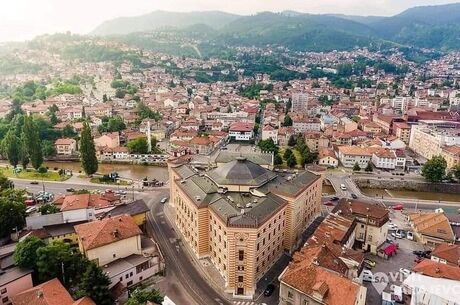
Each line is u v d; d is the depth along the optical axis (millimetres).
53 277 114250
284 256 143875
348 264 113875
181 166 182000
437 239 152625
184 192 149250
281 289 105188
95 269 108125
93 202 165750
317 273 101500
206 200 137250
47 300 98062
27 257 115438
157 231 162125
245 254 116625
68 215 153125
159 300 100500
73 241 144875
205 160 195750
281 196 144375
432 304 106375
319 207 179500
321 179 177500
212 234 133875
